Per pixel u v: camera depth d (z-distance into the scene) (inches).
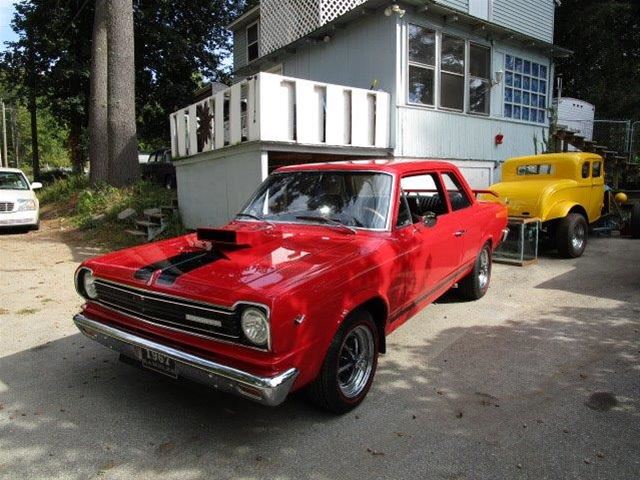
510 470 108.7
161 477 108.0
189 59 981.2
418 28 404.2
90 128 591.5
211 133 376.8
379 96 385.4
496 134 487.5
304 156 380.5
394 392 145.9
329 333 120.0
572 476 106.3
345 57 442.6
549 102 552.4
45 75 928.3
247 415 133.6
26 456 116.2
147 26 888.3
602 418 129.7
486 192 266.2
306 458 114.2
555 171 349.4
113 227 450.0
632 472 107.3
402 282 153.7
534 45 506.0
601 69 982.4
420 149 414.9
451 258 193.6
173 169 654.5
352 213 159.5
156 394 146.3
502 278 280.4
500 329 198.1
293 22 525.3
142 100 970.7
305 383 116.9
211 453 116.6
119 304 135.6
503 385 149.8
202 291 115.0
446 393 145.0
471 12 522.3
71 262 336.2
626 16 946.1
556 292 249.4
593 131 776.9
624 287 256.1
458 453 115.3
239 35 765.3
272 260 129.7
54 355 176.6
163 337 123.5
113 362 170.2
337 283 121.8
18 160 2551.7
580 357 169.5
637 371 157.9
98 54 573.3
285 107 327.0
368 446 118.6
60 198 638.5
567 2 943.0
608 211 398.3
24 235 455.8
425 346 181.3
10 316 220.1
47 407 138.9
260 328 107.1
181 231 416.2
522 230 309.9
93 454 116.6
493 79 475.5
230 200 361.4
